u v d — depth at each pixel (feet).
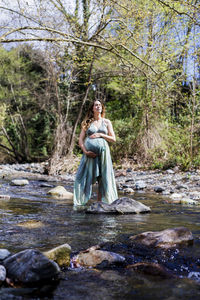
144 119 38.45
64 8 24.17
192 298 4.75
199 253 7.02
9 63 59.36
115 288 5.16
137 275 5.75
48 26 22.52
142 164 35.24
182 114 38.04
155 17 29.84
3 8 20.29
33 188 20.88
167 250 7.18
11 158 65.26
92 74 39.65
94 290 5.09
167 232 7.95
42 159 58.75
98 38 23.98
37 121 62.49
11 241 7.70
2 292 4.94
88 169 14.66
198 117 32.12
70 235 8.50
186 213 12.44
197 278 5.62
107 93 50.98
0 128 58.18
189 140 31.91
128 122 41.63
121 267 6.20
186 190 19.81
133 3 22.43
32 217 10.97
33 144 63.41
